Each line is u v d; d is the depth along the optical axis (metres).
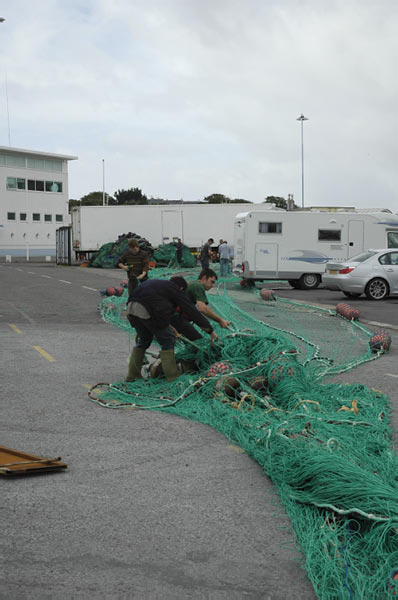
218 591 3.11
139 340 7.37
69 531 3.72
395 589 3.04
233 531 3.75
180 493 4.33
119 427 5.92
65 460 4.99
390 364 9.32
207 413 6.18
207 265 30.61
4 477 4.60
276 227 24.86
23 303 17.91
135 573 3.26
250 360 7.06
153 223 42.66
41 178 68.19
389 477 4.34
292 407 6.12
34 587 3.12
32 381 7.88
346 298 20.80
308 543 3.50
